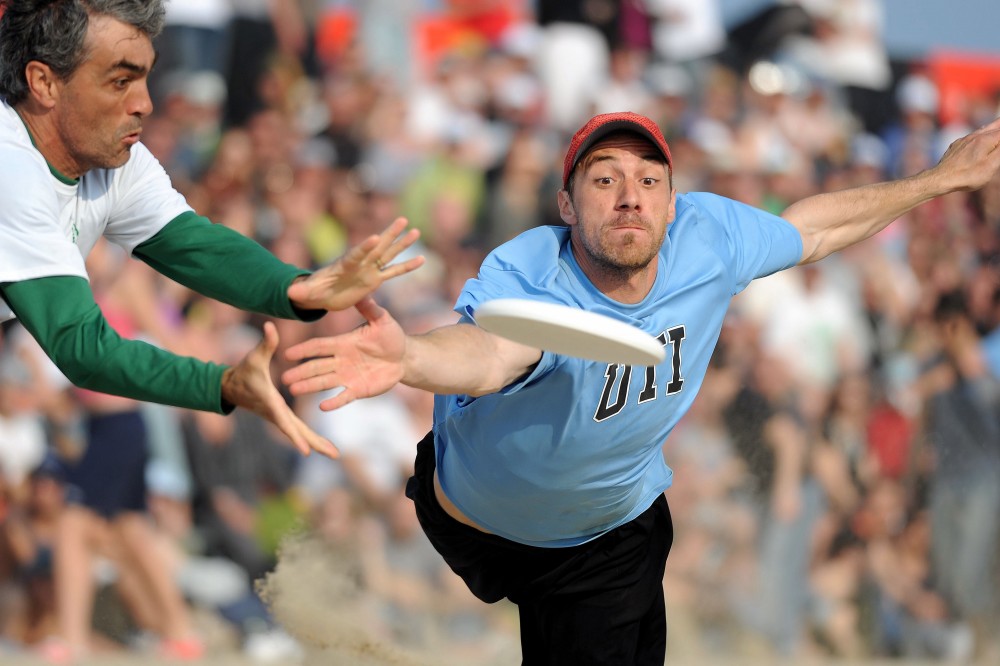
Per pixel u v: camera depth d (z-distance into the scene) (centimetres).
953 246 3216
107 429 2325
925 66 3522
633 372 1178
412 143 2948
